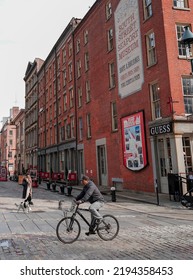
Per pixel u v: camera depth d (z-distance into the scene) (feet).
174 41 55.31
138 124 62.18
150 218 36.27
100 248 22.79
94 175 86.43
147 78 60.08
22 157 209.97
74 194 69.36
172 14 56.34
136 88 64.13
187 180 46.75
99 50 85.15
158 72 56.54
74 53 106.73
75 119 102.63
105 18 81.15
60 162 120.88
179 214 38.29
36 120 168.66
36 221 35.22
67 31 114.42
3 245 23.98
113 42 76.07
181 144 51.06
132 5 66.28
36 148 164.66
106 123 79.25
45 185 104.32
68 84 112.37
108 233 25.61
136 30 64.49
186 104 54.29
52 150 131.23
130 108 66.69
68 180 96.32
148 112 59.31
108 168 77.82
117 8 73.72
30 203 46.01
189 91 55.06
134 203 50.39
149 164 58.65
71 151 108.27
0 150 355.56
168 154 54.03
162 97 55.06
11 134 297.74
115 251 21.86
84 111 95.81
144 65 61.31
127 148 66.90
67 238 24.79
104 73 81.35
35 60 173.78
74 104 104.01
